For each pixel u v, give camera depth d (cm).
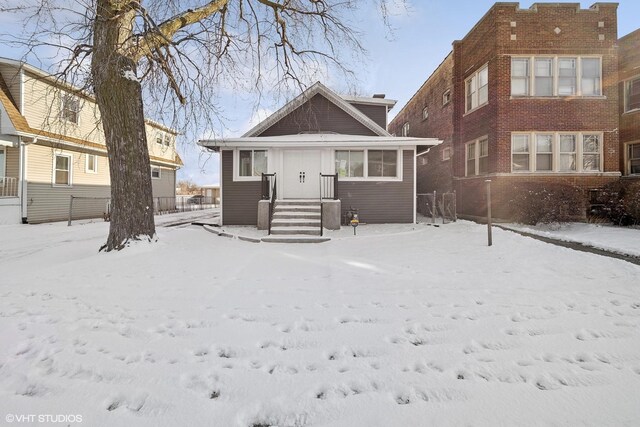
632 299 387
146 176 748
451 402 213
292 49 980
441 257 636
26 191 1408
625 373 243
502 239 810
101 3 671
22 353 277
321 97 1429
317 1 927
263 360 266
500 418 198
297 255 683
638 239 768
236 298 406
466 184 1475
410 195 1263
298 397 220
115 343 293
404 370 251
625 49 1359
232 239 927
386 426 193
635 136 1321
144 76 808
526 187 1148
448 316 346
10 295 420
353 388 229
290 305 381
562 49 1245
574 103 1249
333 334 308
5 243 894
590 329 313
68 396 222
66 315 355
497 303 380
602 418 197
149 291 435
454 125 1555
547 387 228
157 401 217
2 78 1379
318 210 1095
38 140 1438
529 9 1252
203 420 200
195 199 3297
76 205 1662
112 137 712
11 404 214
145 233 737
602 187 1165
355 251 726
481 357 267
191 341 296
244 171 1251
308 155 1251
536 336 301
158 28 680
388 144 1210
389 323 331
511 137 1253
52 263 631
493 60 1279
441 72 1712
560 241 791
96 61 683
